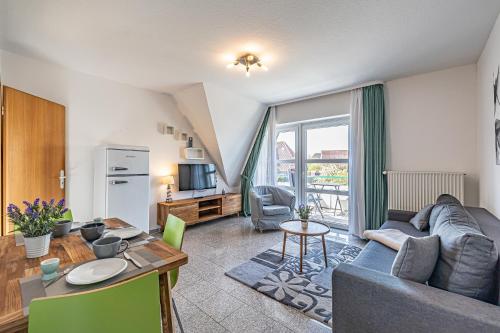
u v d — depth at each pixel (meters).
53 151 2.87
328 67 3.00
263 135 5.01
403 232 2.43
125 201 3.13
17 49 2.56
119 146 3.10
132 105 3.75
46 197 2.76
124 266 1.03
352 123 3.75
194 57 2.73
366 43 2.39
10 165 2.37
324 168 4.47
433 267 1.26
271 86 3.73
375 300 1.17
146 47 2.50
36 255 1.17
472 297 1.11
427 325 1.02
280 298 2.00
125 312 0.80
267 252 3.06
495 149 2.08
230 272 2.48
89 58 2.77
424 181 3.11
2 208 2.30
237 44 2.42
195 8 1.85
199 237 3.71
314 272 2.47
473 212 2.21
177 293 2.10
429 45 2.44
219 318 1.77
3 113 2.32
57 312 0.70
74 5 1.81
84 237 1.40
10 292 0.86
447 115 3.05
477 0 1.75
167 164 4.25
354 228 3.71
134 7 1.84
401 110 3.40
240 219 4.95
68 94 3.09
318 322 1.72
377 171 3.49
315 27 2.11
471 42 2.37
